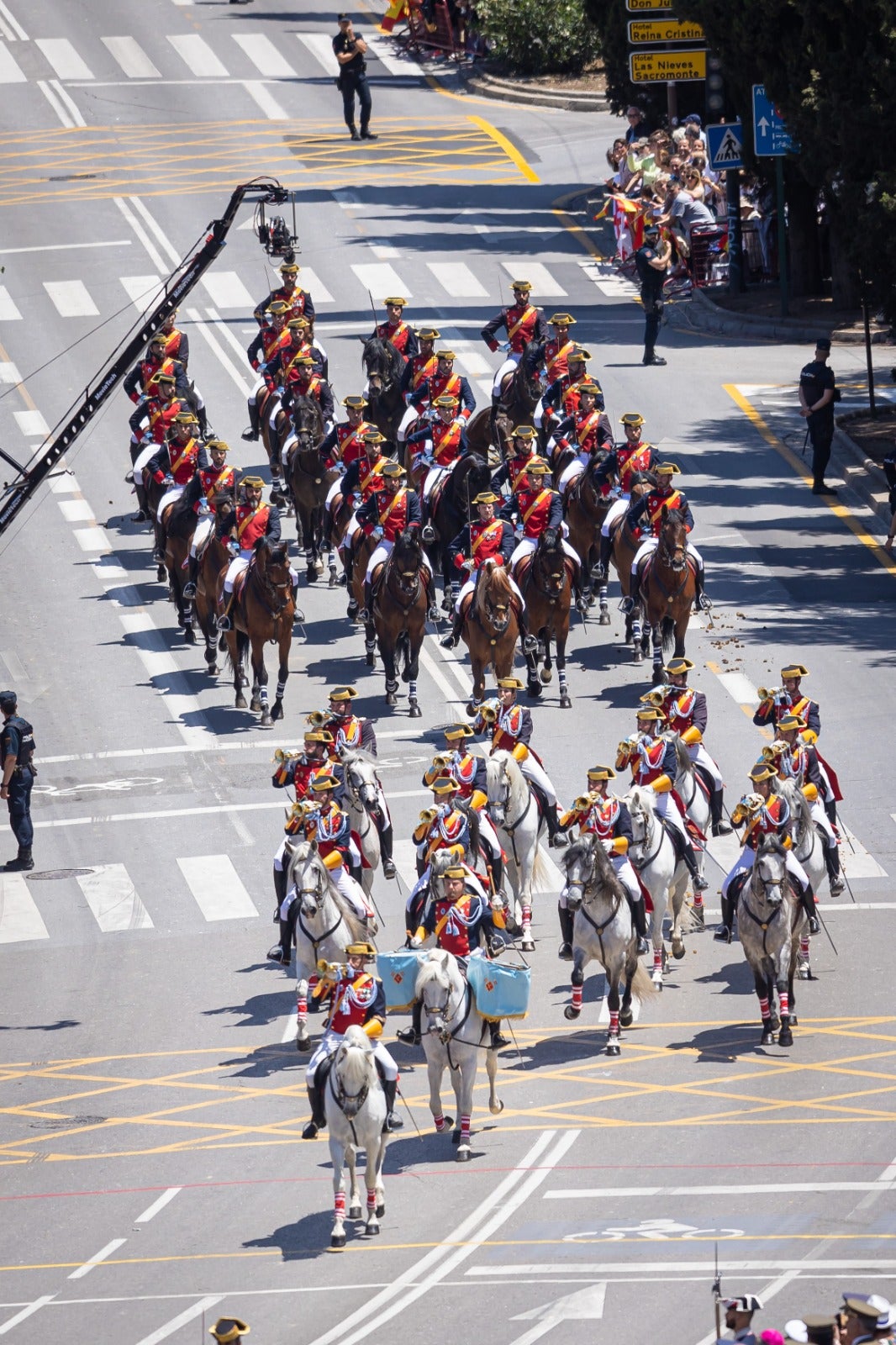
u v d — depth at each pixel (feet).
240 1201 282.77
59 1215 283.18
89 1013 351.25
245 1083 321.52
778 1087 303.68
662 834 336.29
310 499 537.24
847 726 440.04
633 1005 338.54
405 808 415.64
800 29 635.25
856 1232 256.73
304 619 527.40
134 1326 247.70
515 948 362.33
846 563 537.24
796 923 316.19
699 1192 271.49
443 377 543.80
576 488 504.02
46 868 409.28
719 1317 206.18
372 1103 264.52
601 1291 245.24
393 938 367.86
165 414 548.72
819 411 574.15
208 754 453.99
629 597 477.77
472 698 467.52
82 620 531.09
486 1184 279.69
